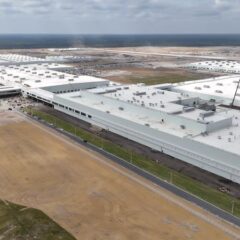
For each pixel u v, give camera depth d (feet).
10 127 385.70
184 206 226.79
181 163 298.97
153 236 196.24
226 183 262.88
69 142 342.64
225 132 314.55
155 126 336.70
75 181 260.83
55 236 195.42
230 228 203.51
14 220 209.77
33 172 274.36
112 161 298.15
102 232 199.52
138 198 236.84
